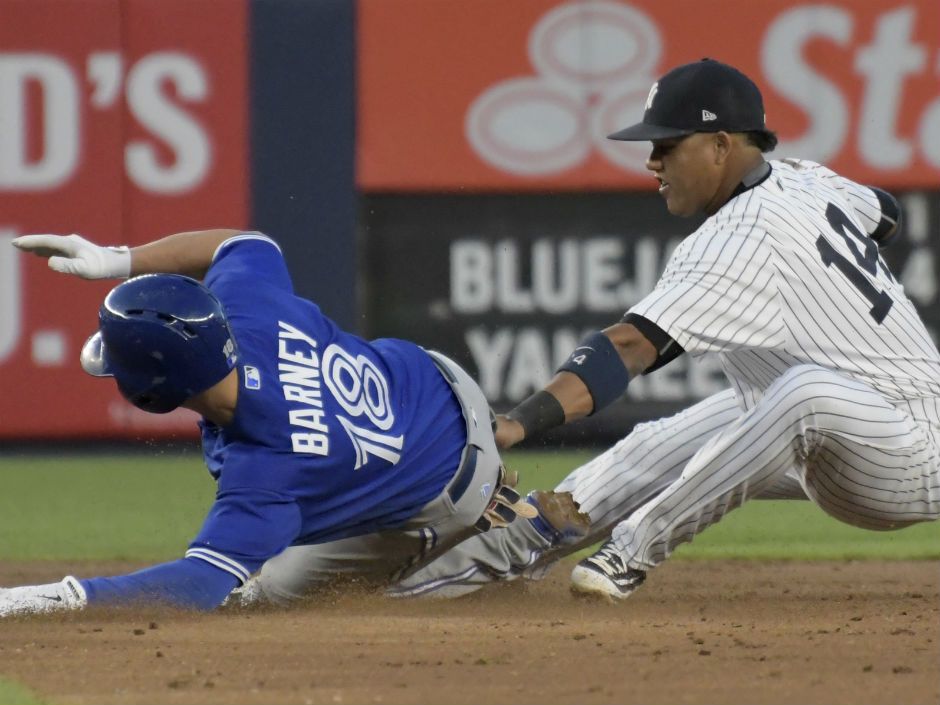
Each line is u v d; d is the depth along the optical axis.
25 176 34.91
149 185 35.22
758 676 9.77
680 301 13.74
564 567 20.08
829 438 13.82
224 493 11.83
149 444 35.69
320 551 13.45
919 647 11.15
